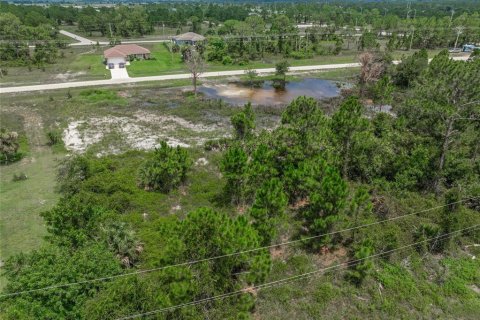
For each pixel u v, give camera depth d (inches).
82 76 2566.4
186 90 2294.5
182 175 1169.4
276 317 711.1
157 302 584.4
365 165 1149.7
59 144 1497.3
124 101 2060.8
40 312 572.1
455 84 1457.9
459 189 1026.7
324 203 836.6
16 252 874.1
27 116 1829.5
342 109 1136.2
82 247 716.7
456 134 1176.2
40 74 2615.7
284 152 1113.4
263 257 660.7
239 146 1195.9
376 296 759.1
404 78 2353.6
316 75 2699.3
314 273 816.9
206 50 3339.1
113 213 891.4
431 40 3816.4
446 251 892.0
